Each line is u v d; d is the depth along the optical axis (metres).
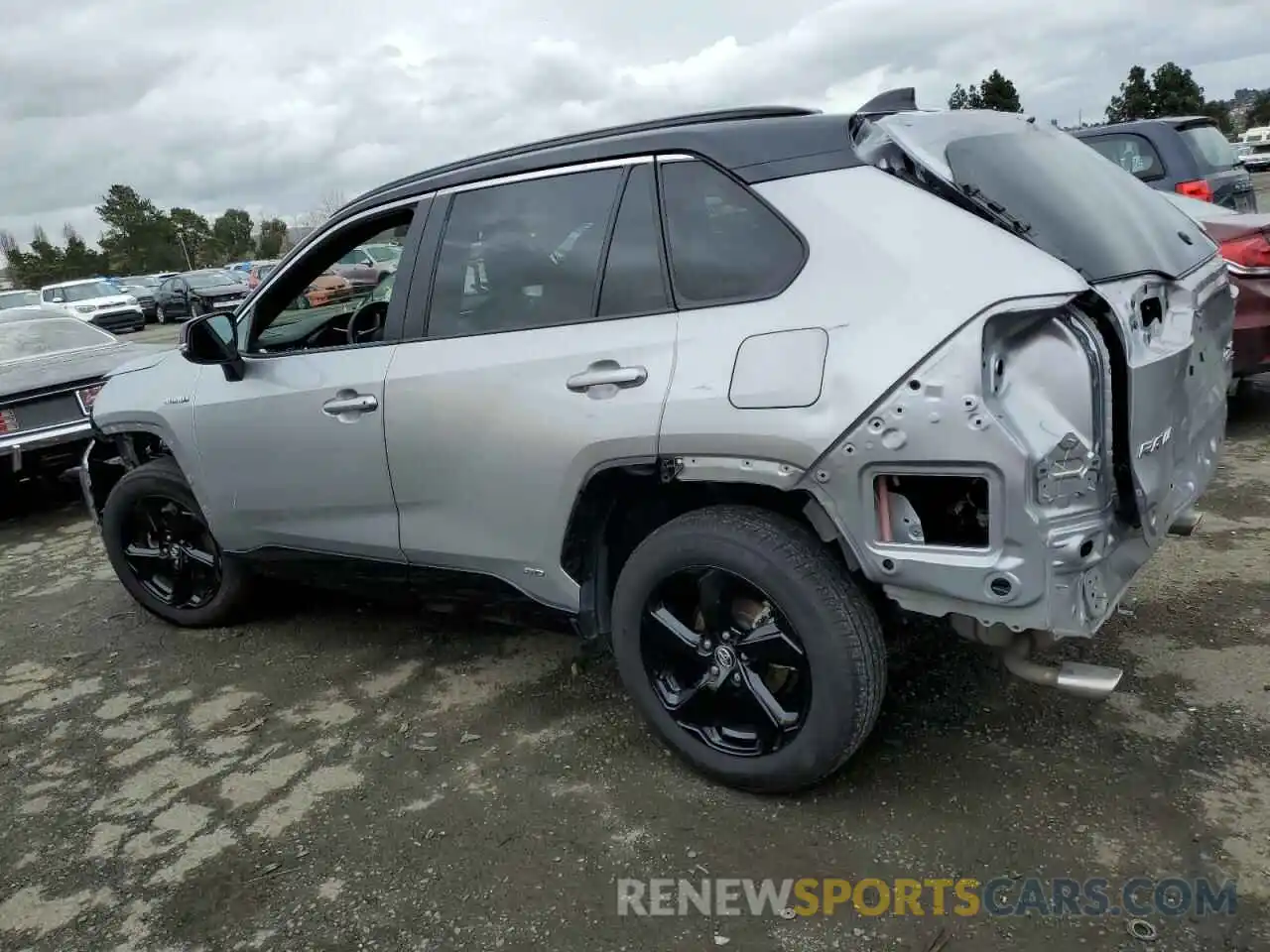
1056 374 2.22
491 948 2.35
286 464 3.65
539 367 2.91
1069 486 2.21
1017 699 3.15
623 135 2.99
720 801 2.82
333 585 3.88
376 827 2.87
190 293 29.09
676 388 2.62
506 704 3.52
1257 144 45.94
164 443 4.15
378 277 3.85
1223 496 4.73
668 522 2.91
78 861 2.87
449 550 3.28
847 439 2.36
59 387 6.70
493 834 2.77
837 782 2.83
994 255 2.31
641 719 3.30
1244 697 3.03
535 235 3.04
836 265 2.47
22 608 5.18
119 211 85.25
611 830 2.73
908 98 2.94
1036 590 2.23
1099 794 2.65
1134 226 2.73
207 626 4.53
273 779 3.19
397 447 3.27
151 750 3.48
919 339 2.27
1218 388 3.05
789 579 2.53
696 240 2.72
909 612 2.72
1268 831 2.45
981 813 2.63
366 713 3.56
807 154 2.67
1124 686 3.16
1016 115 3.17
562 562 3.02
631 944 2.31
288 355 3.67
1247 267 5.25
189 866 2.79
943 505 2.36
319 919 2.51
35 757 3.52
